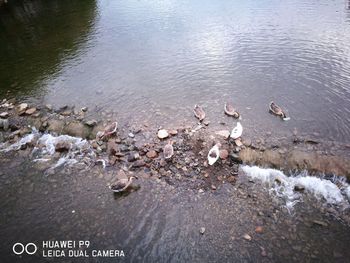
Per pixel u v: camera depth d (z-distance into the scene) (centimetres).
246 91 1642
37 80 1852
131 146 1291
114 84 1766
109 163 1230
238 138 1301
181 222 1004
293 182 1134
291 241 938
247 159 1214
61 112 1543
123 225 1005
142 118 1470
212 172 1169
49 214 1053
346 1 2872
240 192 1095
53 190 1141
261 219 1002
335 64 1838
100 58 2078
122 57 2073
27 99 1667
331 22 2428
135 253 928
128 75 1850
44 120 1488
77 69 1952
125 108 1551
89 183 1159
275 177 1150
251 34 2294
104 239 970
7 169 1246
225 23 2522
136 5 3102
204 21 2591
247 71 1827
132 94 1662
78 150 1315
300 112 1463
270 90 1641
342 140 1277
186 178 1146
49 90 1741
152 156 1226
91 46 2262
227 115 1462
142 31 2470
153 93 1664
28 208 1078
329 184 1122
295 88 1644
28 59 2127
